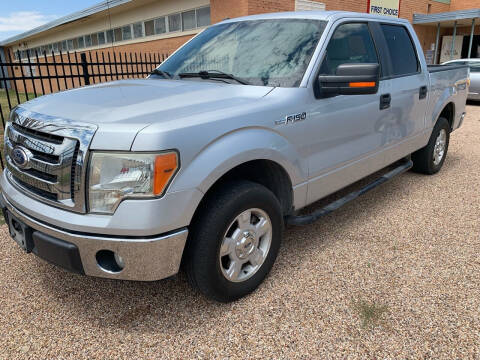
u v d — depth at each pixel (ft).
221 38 11.69
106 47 65.05
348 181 11.55
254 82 9.62
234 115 7.86
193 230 7.69
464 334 7.66
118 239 6.79
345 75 8.99
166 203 6.81
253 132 8.16
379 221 12.91
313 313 8.35
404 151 14.38
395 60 13.15
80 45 73.92
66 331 7.91
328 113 9.95
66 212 7.09
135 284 9.52
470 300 8.70
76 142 6.86
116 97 8.45
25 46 100.99
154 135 6.63
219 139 7.55
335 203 11.18
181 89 9.16
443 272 9.84
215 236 7.70
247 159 7.95
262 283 9.44
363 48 11.73
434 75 15.52
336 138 10.42
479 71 41.11
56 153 7.01
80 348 7.45
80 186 6.81
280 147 8.70
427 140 16.15
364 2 50.06
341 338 7.63
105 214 6.82
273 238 9.16
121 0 51.49
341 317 8.21
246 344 7.52
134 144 6.61
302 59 9.77
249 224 8.48
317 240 11.61
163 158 6.68
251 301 8.79
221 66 10.61
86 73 23.03
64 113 7.54
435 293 8.97
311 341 7.56
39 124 7.41
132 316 8.35
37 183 7.50
